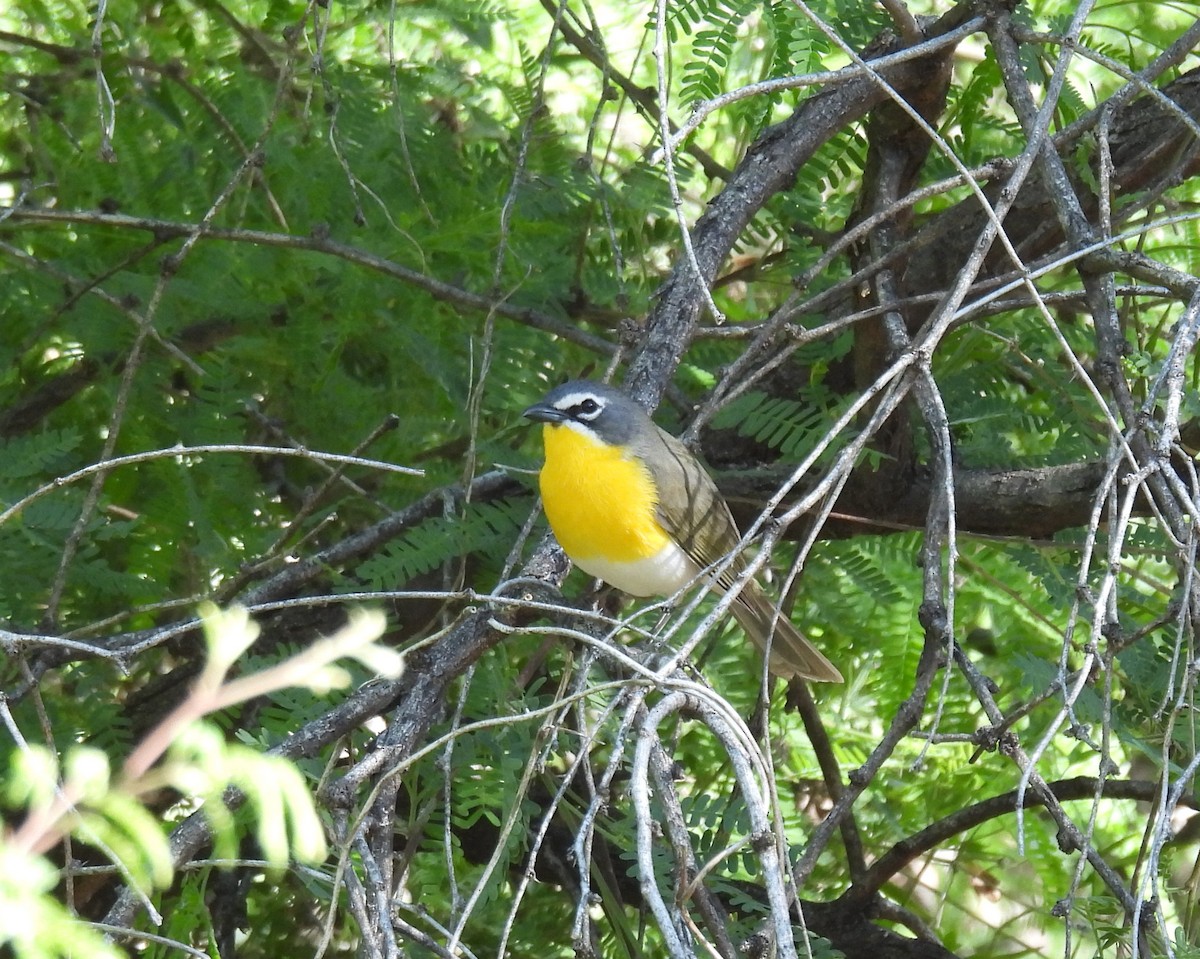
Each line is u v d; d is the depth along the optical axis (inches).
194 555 408.2
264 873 391.5
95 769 145.3
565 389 394.3
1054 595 387.5
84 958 152.9
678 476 398.3
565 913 414.3
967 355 440.8
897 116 392.8
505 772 322.0
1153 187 391.2
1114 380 274.8
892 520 429.4
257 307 424.5
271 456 453.7
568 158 471.8
